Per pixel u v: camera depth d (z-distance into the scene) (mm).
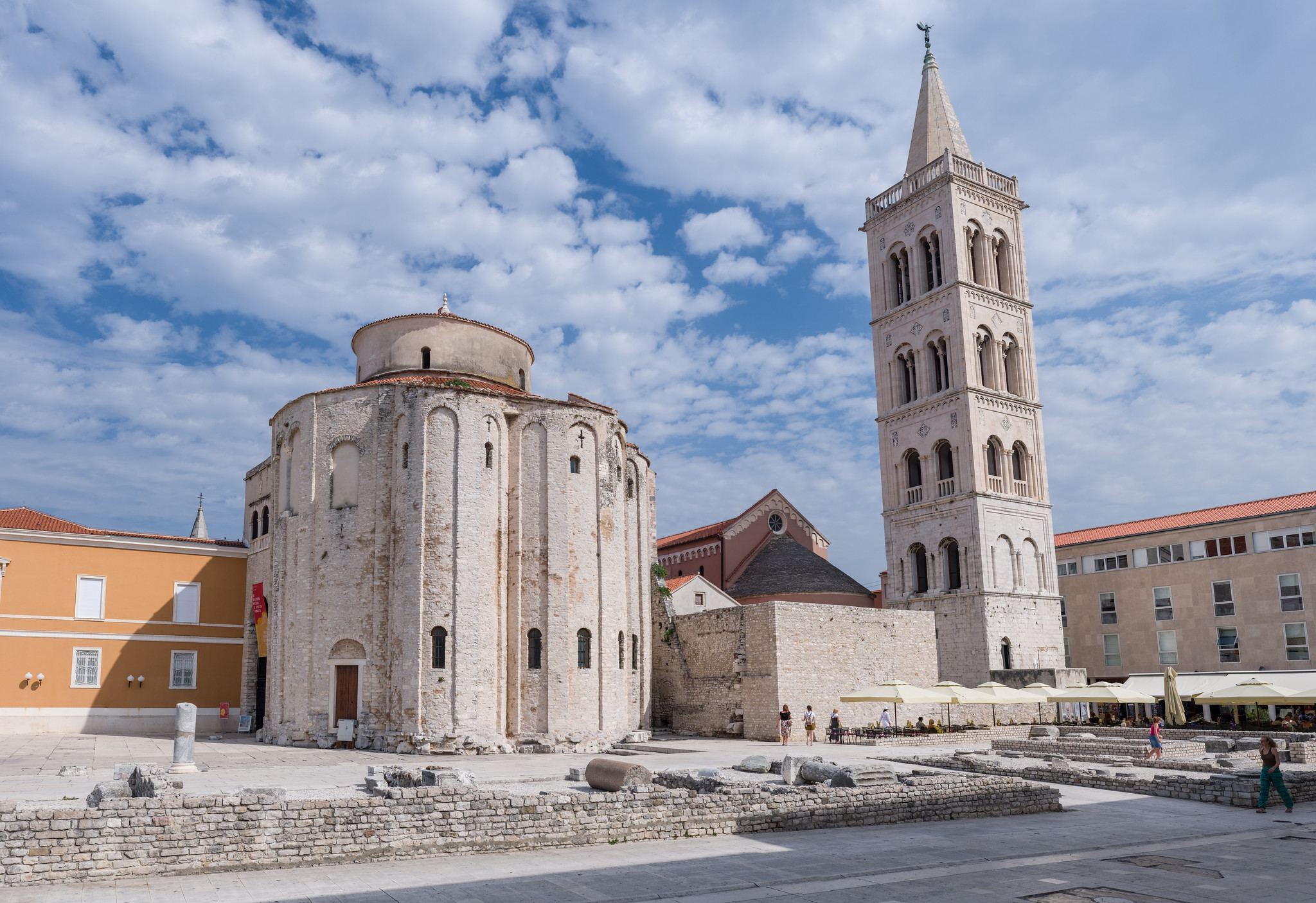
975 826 25547
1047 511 73438
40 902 16828
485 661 46688
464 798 21781
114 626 56500
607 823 22906
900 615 59125
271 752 43438
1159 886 18156
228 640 59969
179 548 59312
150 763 34594
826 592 73812
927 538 72250
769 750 45562
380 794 22000
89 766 35812
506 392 51094
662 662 60875
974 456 69500
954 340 72312
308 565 49250
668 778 28969
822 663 54375
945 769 37125
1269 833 24219
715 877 18922
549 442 50781
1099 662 79438
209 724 58250
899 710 57656
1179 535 74875
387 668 46719
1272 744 28172
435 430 48500
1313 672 54125
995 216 77438
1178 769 35875
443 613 46188
